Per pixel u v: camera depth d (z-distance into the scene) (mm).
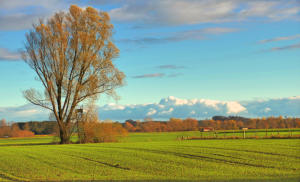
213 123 155500
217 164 28547
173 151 40125
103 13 62031
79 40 60312
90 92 61094
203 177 22641
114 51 61812
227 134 86688
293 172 23672
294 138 53594
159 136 100938
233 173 23891
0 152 46406
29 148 53875
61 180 23062
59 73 60750
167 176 23625
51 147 54469
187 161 31031
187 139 69312
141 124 160750
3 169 29094
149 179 22531
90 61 60562
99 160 33969
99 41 61375
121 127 69875
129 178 23156
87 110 64250
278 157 31125
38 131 159250
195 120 161500
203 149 40562
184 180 21656
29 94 60844
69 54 60562
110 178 23391
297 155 32062
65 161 33938
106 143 62250
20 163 33031
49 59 60500
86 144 59781
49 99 61125
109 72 61812
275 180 20500
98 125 66062
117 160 33500
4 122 152750
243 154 34000
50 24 60469
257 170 24812
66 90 61688
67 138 64812
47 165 31219
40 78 61031
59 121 62875
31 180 23391
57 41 59906
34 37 60531
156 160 32562
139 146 50281
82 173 26078
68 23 60875
